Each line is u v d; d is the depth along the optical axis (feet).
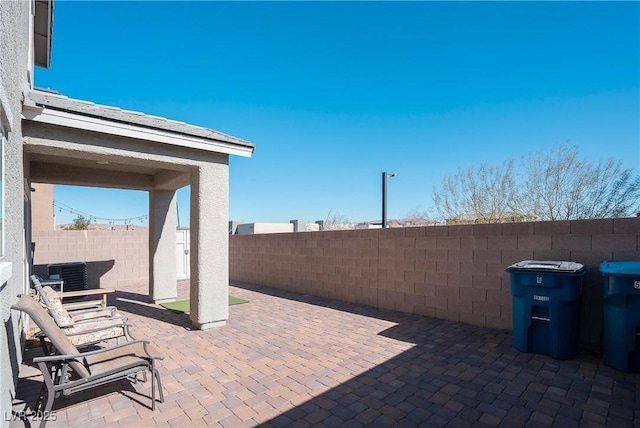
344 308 26.99
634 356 13.41
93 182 26.66
